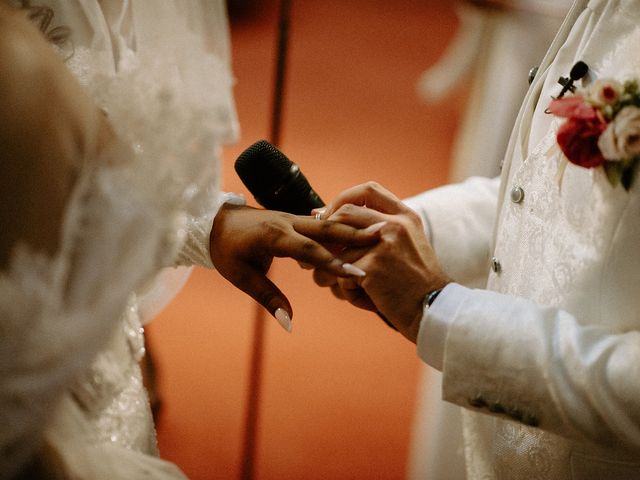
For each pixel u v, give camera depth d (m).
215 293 2.93
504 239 1.14
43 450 0.77
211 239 1.22
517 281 1.09
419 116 4.32
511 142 1.20
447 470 1.90
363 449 2.37
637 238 0.93
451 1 6.03
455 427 1.87
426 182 3.67
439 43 5.37
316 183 3.55
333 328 2.85
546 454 1.07
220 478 2.22
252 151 1.23
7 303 0.65
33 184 0.70
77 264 0.68
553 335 0.96
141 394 1.01
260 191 1.25
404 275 1.07
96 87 0.84
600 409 0.91
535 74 1.20
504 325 0.98
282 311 1.20
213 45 1.10
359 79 4.71
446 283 1.07
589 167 0.92
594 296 0.97
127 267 0.70
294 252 1.12
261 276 1.23
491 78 2.68
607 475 1.02
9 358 0.66
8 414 0.67
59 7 0.96
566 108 0.93
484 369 0.98
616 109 0.91
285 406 2.50
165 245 0.75
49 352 0.67
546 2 2.51
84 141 0.73
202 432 2.37
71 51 0.96
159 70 0.87
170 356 2.64
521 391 0.96
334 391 2.58
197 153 0.78
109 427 0.92
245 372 2.61
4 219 0.69
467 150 2.87
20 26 0.74
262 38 5.16
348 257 1.11
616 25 1.00
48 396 0.68
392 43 5.29
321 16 5.64
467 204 1.44
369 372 2.67
